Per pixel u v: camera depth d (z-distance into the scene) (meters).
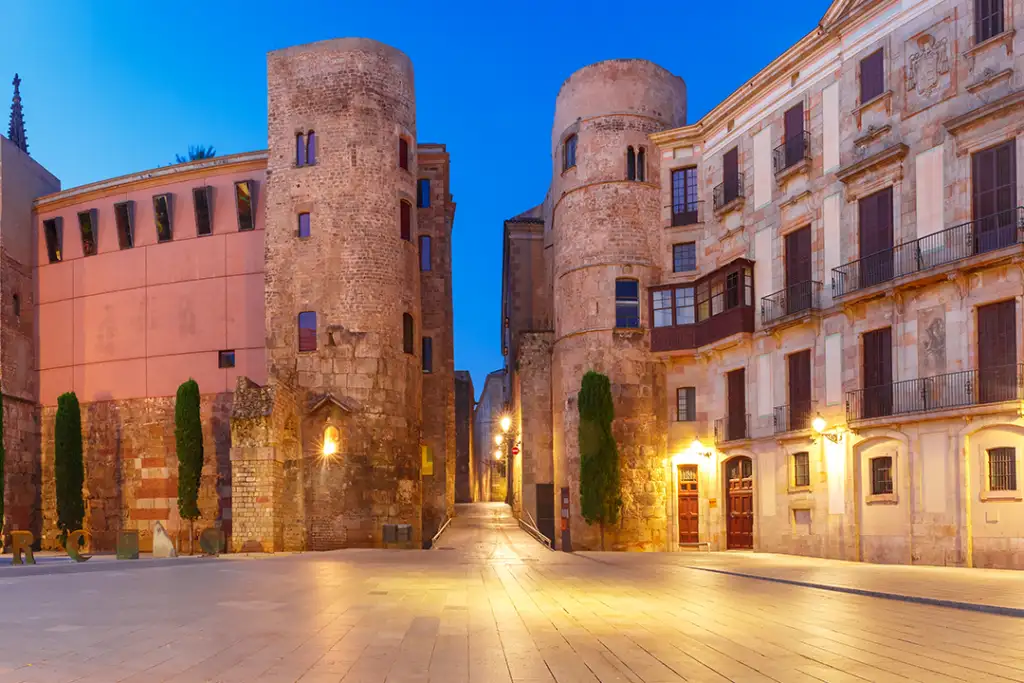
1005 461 23.41
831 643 9.62
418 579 18.30
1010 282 23.53
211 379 40.53
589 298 39.38
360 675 7.61
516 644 9.46
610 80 40.38
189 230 41.88
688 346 37.62
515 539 37.78
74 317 44.06
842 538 28.47
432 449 44.06
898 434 26.39
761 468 33.41
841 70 30.25
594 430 36.72
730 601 14.36
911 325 26.41
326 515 36.00
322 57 38.88
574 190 40.62
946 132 25.75
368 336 37.31
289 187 38.59
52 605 12.78
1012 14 24.17
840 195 30.05
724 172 37.09
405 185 39.81
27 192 45.38
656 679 7.52
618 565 24.16
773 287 33.50
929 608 13.29
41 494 43.94
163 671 7.63
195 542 39.38
